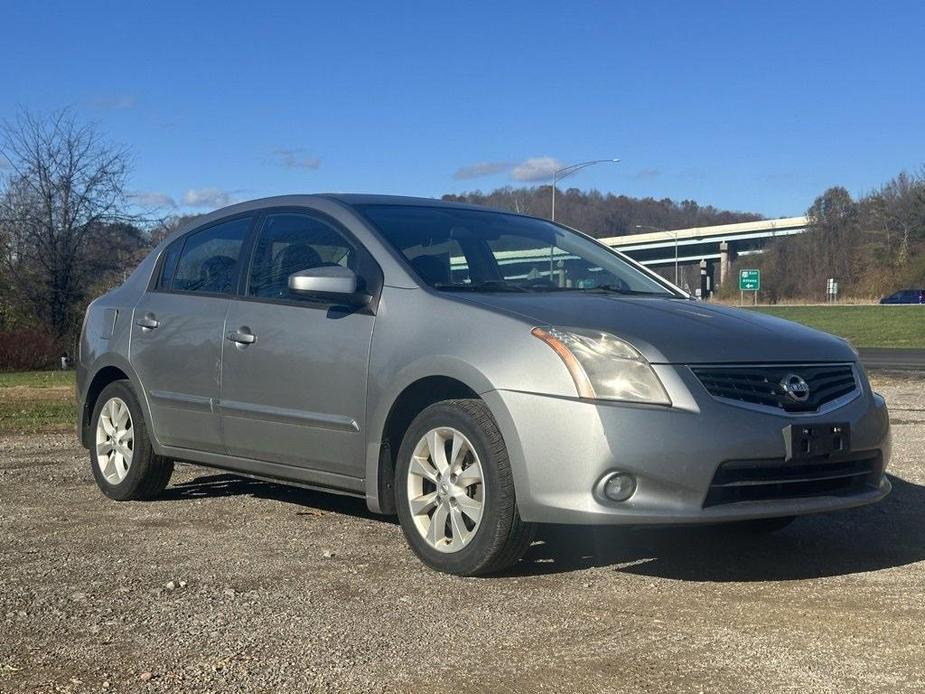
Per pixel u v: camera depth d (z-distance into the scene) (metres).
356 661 3.43
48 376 25.48
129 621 3.89
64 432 10.30
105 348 6.50
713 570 4.65
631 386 4.19
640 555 4.93
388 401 4.76
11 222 38.81
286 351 5.28
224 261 5.99
